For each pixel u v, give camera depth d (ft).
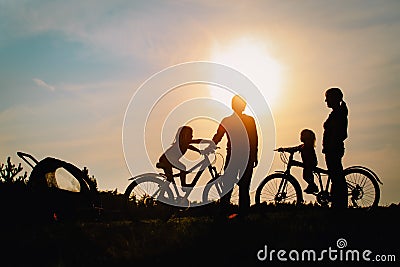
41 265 40.16
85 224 55.36
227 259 40.22
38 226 54.49
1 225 56.13
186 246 43.21
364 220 52.16
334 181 56.03
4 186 60.95
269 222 51.06
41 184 59.98
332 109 56.08
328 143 55.88
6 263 41.04
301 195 58.08
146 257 41.06
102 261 40.63
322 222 51.21
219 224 49.88
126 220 57.72
